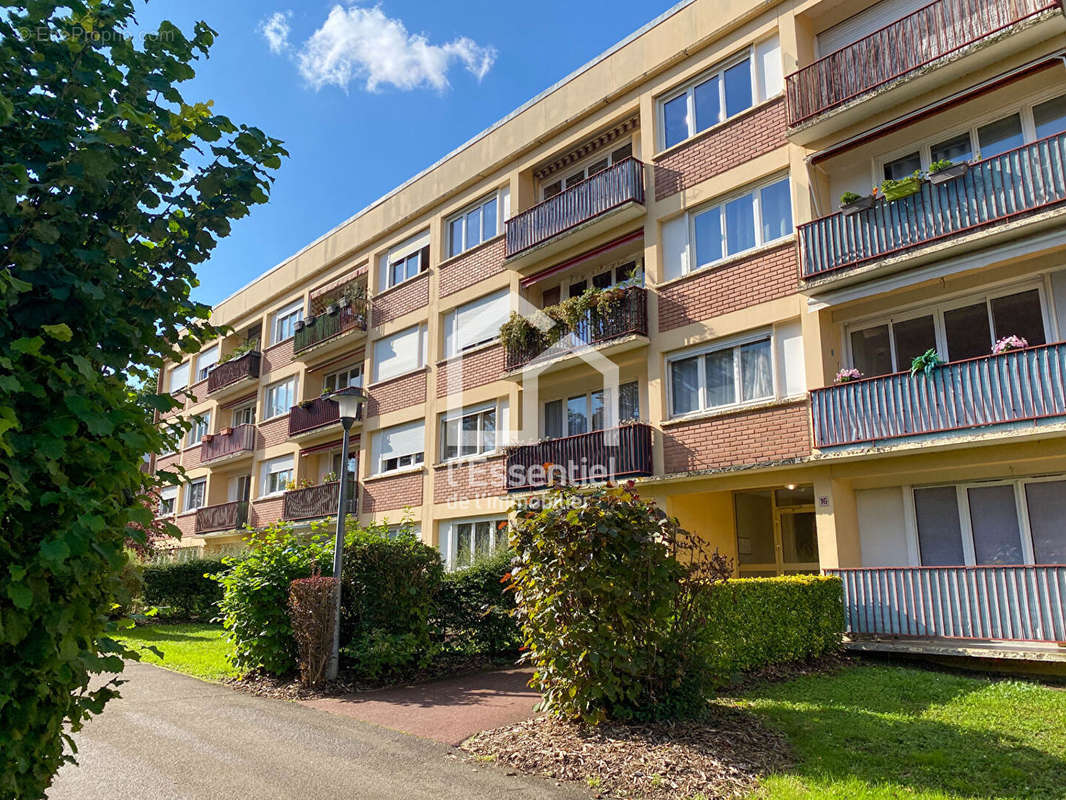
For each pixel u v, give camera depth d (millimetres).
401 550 9977
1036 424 9086
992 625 9172
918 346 11352
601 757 5535
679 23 14625
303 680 8945
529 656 6691
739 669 7977
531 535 6562
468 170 19203
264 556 9859
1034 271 10188
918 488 11078
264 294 27484
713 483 12641
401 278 21281
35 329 2719
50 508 2646
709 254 13656
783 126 12711
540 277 16766
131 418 2961
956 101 10523
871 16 12414
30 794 2666
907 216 10625
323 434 22438
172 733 6715
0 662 2455
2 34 2809
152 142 3098
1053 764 5164
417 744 6297
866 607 10258
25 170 2512
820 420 11180
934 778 4980
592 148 16688
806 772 5125
